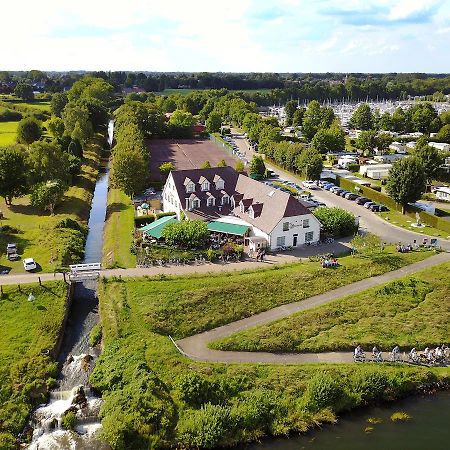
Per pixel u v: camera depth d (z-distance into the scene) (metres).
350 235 91.38
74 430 47.41
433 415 48.22
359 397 49.47
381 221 101.25
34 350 56.22
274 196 86.62
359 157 167.38
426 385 52.16
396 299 67.38
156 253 78.31
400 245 84.31
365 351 57.22
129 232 91.12
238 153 176.38
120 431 45.06
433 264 77.94
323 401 48.62
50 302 64.81
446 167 142.12
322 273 73.12
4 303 63.72
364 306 65.50
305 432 46.12
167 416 46.97
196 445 44.66
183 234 79.44
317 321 61.81
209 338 58.72
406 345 58.09
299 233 84.56
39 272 72.94
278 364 54.22
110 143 199.50
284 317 62.69
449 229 93.81
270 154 162.50
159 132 199.50
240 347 56.75
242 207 90.00
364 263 76.62
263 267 75.50
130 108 195.62
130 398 48.62
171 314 62.25
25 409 49.06
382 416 48.16
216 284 69.00
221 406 48.06
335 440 45.06
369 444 44.34
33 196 99.75
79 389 51.78
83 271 73.56
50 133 182.88
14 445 45.16
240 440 45.25
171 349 56.06
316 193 123.38
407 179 102.06
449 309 65.44
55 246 82.88
